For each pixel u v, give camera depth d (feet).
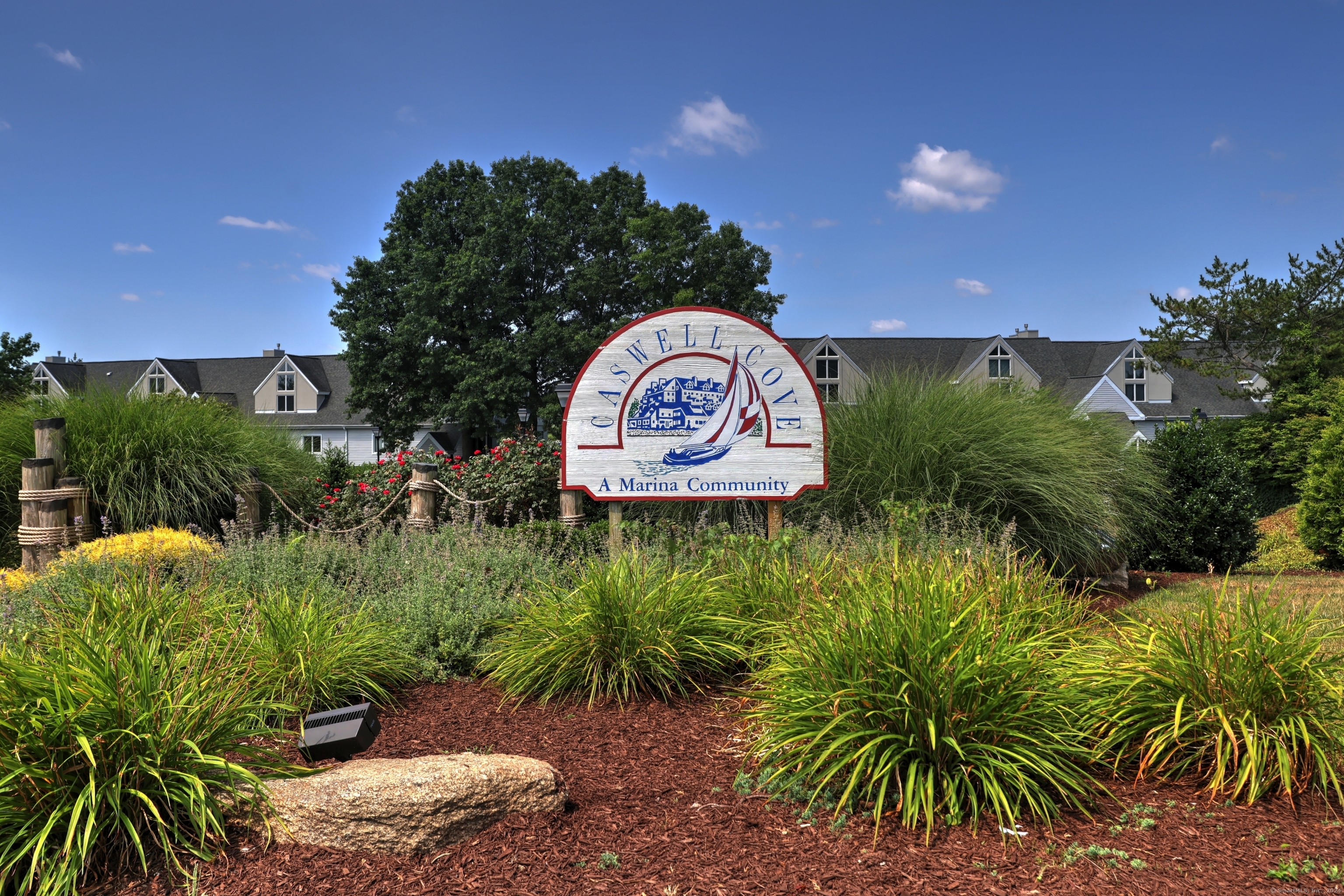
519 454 33.17
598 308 123.54
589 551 24.70
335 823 9.63
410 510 30.86
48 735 9.56
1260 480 88.53
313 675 14.83
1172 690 11.75
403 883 9.02
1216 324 97.66
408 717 15.26
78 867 9.07
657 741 13.61
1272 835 9.66
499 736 14.14
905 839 9.80
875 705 11.10
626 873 9.14
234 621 16.25
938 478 26.58
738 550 19.98
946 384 30.27
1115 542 30.32
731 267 115.75
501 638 17.66
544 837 9.96
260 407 156.66
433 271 112.06
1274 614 12.12
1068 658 13.34
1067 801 10.71
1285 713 11.21
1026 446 26.78
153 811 9.53
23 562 25.04
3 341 102.06
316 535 24.85
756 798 11.09
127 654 11.22
